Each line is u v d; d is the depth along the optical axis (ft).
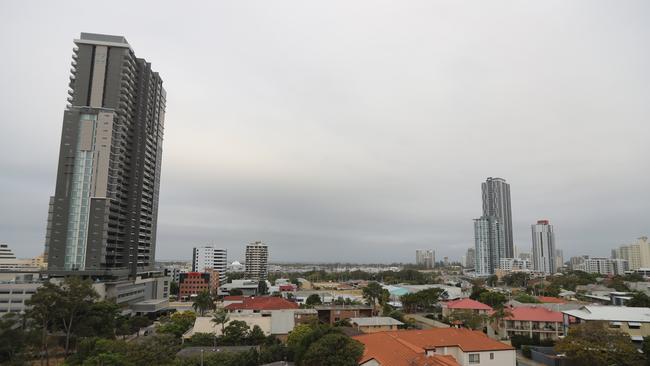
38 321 265.54
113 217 465.47
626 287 634.84
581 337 232.32
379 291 500.74
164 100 637.30
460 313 368.89
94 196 440.04
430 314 447.83
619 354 214.69
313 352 186.39
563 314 321.11
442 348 209.15
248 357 234.79
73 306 279.08
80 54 473.26
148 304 481.46
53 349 287.89
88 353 209.26
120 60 479.82
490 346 211.41
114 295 434.30
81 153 446.19
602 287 649.61
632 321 283.59
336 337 189.98
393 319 347.56
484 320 355.56
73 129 450.71
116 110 467.11
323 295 592.19
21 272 429.79
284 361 235.61
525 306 379.76
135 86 522.88
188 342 292.20
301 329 272.92
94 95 465.06
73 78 472.44
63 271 423.23
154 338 222.89
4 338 223.71
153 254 590.96
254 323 328.08
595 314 297.53
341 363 180.96
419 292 492.13
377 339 218.38
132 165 510.58
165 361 200.23
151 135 575.79
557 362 249.14
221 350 257.34
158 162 612.29
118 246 477.77
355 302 531.50
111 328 309.42
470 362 203.72
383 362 184.14
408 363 179.42
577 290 643.45
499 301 437.99
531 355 276.00
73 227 433.07
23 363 230.27
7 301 383.24
